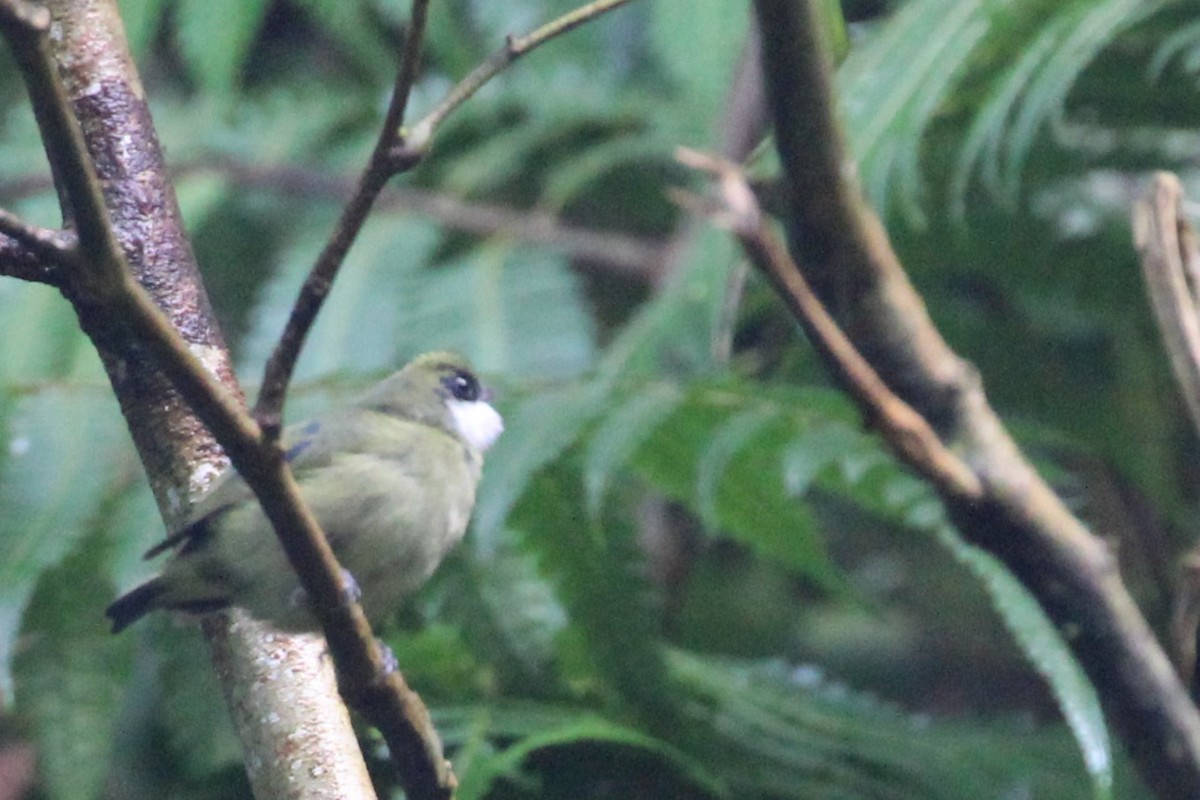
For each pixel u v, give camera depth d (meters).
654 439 8.33
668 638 10.77
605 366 9.45
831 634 12.34
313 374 10.63
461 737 7.75
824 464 7.60
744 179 5.44
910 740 8.84
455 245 12.42
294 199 12.62
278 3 14.47
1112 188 10.92
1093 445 10.77
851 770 8.52
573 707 8.34
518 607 8.19
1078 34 8.15
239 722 5.82
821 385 10.66
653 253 12.18
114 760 9.65
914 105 7.91
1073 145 10.38
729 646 12.02
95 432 8.04
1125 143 10.48
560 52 13.46
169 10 14.20
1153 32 9.91
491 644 8.20
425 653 8.49
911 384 5.62
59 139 4.10
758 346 11.23
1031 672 12.06
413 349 10.83
